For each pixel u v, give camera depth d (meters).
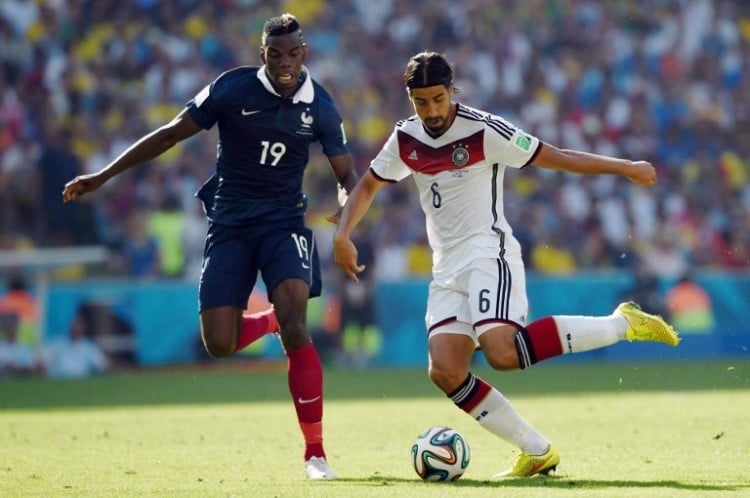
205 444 26.78
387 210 68.69
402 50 80.62
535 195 72.62
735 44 86.44
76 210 66.94
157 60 75.00
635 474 19.91
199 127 22.36
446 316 20.39
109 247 66.56
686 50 85.12
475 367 59.22
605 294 60.84
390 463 22.73
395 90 78.88
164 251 66.06
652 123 81.62
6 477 20.64
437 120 19.52
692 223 76.44
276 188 22.44
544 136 79.44
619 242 73.31
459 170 20.27
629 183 75.06
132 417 34.84
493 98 79.88
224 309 22.23
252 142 22.05
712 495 16.70
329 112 22.56
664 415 32.06
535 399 39.31
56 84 73.12
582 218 72.94
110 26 75.94
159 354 57.56
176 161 69.38
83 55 74.50
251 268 22.67
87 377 55.34
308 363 21.27
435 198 20.62
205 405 39.59
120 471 21.56
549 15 83.56
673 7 86.25
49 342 56.34
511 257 20.44
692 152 80.81
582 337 19.44
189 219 67.62
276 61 21.44
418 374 54.03
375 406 37.69
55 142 70.44
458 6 82.50
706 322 62.31
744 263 76.81
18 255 56.66
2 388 49.28
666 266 73.94
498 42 81.69
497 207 20.59
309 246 22.52
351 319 59.16
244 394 44.28
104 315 57.12
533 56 81.88
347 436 28.31
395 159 20.78
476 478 19.97
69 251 60.53
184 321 57.91
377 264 67.31
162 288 57.78
